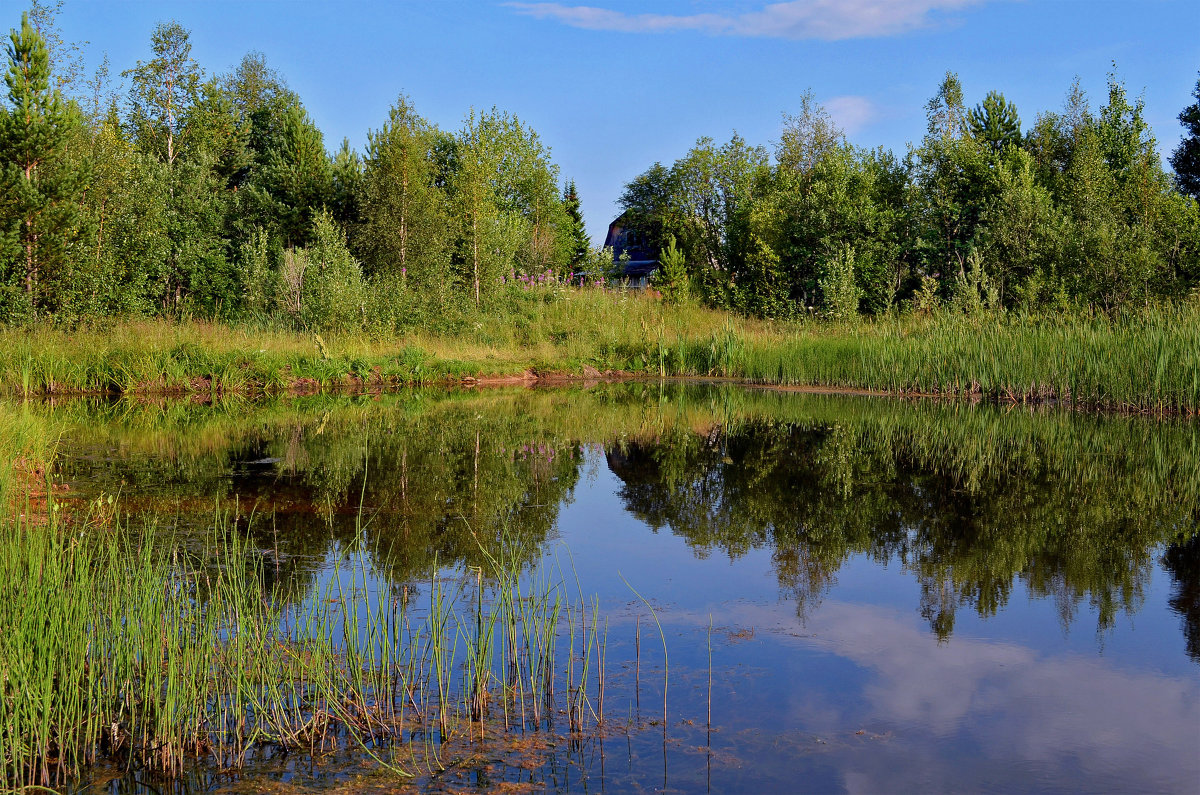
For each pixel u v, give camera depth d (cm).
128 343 1722
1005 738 361
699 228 4256
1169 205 2627
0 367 1565
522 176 3922
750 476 913
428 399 1670
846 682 414
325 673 401
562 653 446
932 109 3547
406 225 2672
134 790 322
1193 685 412
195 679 369
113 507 689
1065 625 489
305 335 2028
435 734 363
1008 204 2606
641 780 325
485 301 2555
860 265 2816
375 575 548
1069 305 2139
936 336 1838
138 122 3278
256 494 765
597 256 3666
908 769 336
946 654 448
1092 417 1390
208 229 2739
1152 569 594
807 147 3853
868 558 617
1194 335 1426
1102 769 336
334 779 329
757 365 2184
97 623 395
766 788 321
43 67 1941
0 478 614
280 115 3625
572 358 2277
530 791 319
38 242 1900
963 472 934
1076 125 3678
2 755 319
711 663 433
